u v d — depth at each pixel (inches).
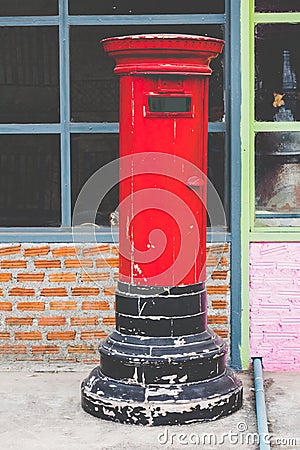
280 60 243.6
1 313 247.4
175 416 200.1
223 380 207.3
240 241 241.8
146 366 201.0
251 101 242.5
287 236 241.3
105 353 206.7
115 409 201.9
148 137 195.6
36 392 226.8
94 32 249.0
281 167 246.1
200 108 197.3
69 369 246.4
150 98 193.6
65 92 250.4
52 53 250.8
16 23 250.4
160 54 191.3
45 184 254.2
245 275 242.5
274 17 241.9
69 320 247.0
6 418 206.4
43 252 245.9
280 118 245.0
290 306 243.1
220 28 246.2
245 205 241.1
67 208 251.8
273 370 244.8
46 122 252.7
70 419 205.5
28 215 255.1
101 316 246.8
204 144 199.9
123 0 248.1
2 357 248.2
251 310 243.8
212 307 244.4
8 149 254.4
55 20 249.3
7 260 246.2
